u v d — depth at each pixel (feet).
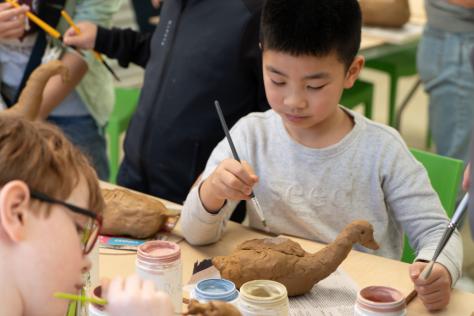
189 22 6.20
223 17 6.02
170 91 6.28
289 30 4.38
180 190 6.47
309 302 4.01
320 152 5.01
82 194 2.62
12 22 6.57
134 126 6.68
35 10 6.86
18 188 2.35
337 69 4.57
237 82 6.05
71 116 7.42
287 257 4.01
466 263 9.05
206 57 6.07
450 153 9.13
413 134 14.14
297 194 5.08
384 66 11.34
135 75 15.76
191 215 4.69
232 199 4.54
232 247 4.81
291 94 4.56
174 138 6.29
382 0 10.16
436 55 8.93
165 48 6.37
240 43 5.95
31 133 2.56
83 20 7.11
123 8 15.34
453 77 8.82
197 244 4.79
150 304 2.49
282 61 4.47
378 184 4.98
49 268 2.43
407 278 4.33
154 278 3.65
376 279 4.32
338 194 5.03
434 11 8.82
